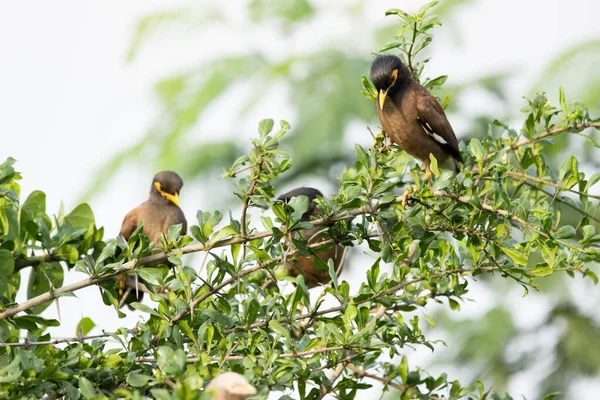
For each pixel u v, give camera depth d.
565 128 10.71
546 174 10.98
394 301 9.88
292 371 8.21
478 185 10.16
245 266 9.61
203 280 8.96
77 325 10.03
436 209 9.46
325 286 9.21
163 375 7.40
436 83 11.16
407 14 10.17
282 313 9.05
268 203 9.12
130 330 8.77
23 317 8.78
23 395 8.02
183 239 9.34
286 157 9.09
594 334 21.67
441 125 12.12
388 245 9.20
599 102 19.72
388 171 9.62
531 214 9.65
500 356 21.50
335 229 9.43
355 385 8.93
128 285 12.57
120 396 8.41
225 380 6.95
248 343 8.54
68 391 8.20
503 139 11.05
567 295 21.59
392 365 9.70
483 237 9.36
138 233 9.19
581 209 10.24
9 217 9.69
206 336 8.57
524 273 9.34
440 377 9.68
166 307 8.83
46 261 9.82
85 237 10.21
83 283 9.14
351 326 8.57
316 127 20.23
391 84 11.93
